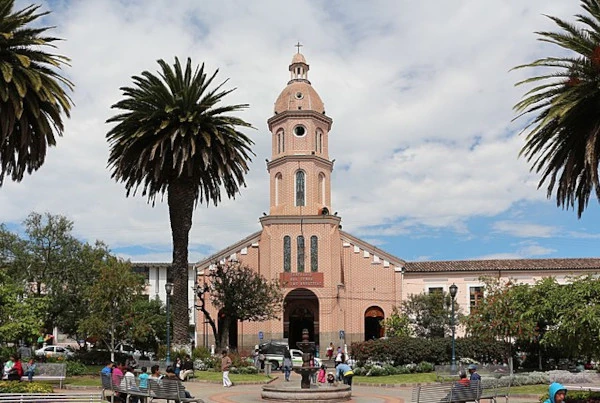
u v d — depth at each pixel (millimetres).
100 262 42875
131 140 32812
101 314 39719
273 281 48000
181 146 32312
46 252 45656
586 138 23516
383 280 55188
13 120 21516
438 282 54750
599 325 16922
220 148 33219
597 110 23219
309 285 53562
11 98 21109
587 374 28859
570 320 17859
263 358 39125
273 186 57938
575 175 24969
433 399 18625
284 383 26734
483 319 34938
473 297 53781
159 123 33156
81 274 45594
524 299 33250
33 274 45094
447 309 48312
